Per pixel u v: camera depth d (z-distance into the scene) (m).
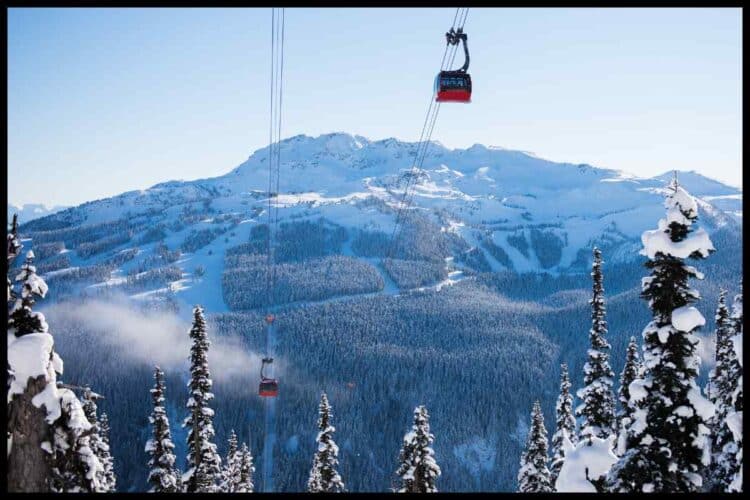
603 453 25.91
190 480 45.50
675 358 21.58
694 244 21.30
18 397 16.59
